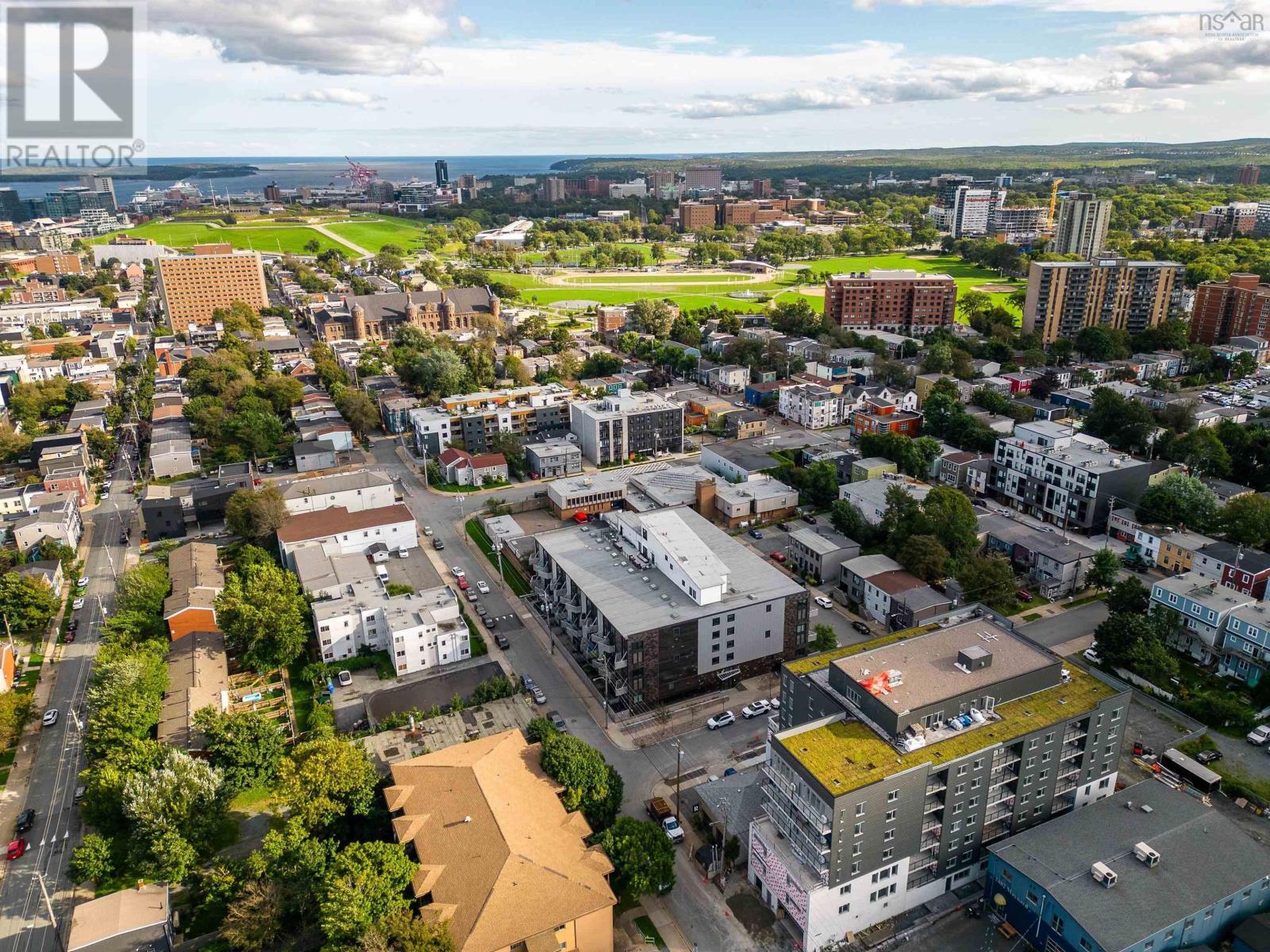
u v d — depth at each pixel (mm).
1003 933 101438
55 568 185125
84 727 139625
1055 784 111500
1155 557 186250
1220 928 95938
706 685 149625
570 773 113000
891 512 195375
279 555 196375
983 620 127125
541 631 170250
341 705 146875
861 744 103250
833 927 99812
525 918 91625
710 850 112375
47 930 104812
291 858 102812
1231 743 132250
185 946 102250
